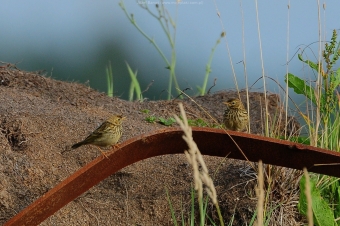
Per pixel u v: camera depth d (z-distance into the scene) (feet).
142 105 47.83
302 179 32.37
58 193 27.14
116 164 28.48
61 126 38.11
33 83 45.91
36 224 27.20
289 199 33.50
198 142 29.60
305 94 38.29
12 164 33.94
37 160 34.78
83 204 33.35
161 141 29.01
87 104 44.57
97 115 42.11
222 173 35.55
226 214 32.94
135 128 40.86
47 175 34.09
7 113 38.06
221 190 34.24
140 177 35.35
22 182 33.22
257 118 46.85
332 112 38.37
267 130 36.24
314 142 36.19
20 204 32.17
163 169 35.99
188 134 19.36
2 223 31.22
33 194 32.86
